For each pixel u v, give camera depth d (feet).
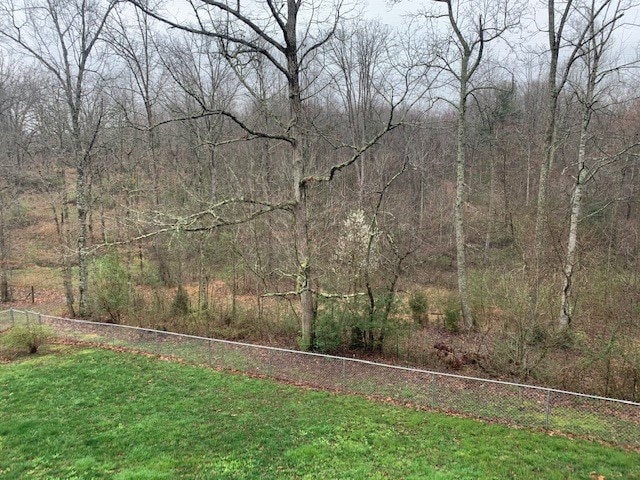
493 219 100.07
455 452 31.68
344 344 52.65
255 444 32.83
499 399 39.86
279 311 64.95
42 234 120.16
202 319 64.49
